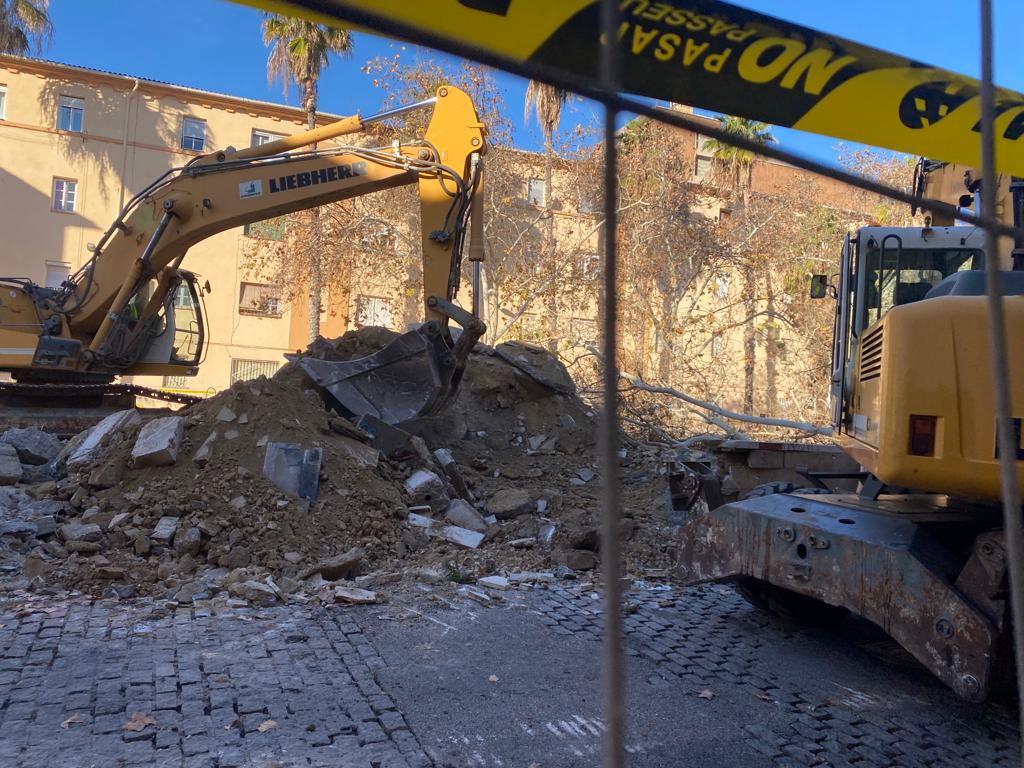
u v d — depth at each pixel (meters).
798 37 1.71
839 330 5.88
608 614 1.09
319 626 5.21
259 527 6.80
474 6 1.36
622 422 13.55
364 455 8.34
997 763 3.60
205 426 7.94
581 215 23.75
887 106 1.83
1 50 25.25
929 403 3.40
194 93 27.80
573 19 1.42
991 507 4.01
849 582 4.10
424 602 5.83
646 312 24.55
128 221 11.36
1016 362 3.23
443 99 10.27
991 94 1.44
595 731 3.78
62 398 11.91
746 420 13.22
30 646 4.61
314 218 23.84
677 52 1.61
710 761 3.53
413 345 9.87
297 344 28.62
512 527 7.93
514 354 13.16
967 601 3.59
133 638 4.82
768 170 29.09
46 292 11.80
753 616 5.75
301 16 0.99
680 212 24.08
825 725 3.95
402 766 3.36
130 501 7.04
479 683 4.32
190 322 13.23
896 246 5.58
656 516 8.30
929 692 4.44
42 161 26.42
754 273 26.88
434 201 10.20
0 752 3.32
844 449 5.18
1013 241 4.31
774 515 4.68
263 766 3.29
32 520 6.75
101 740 3.47
